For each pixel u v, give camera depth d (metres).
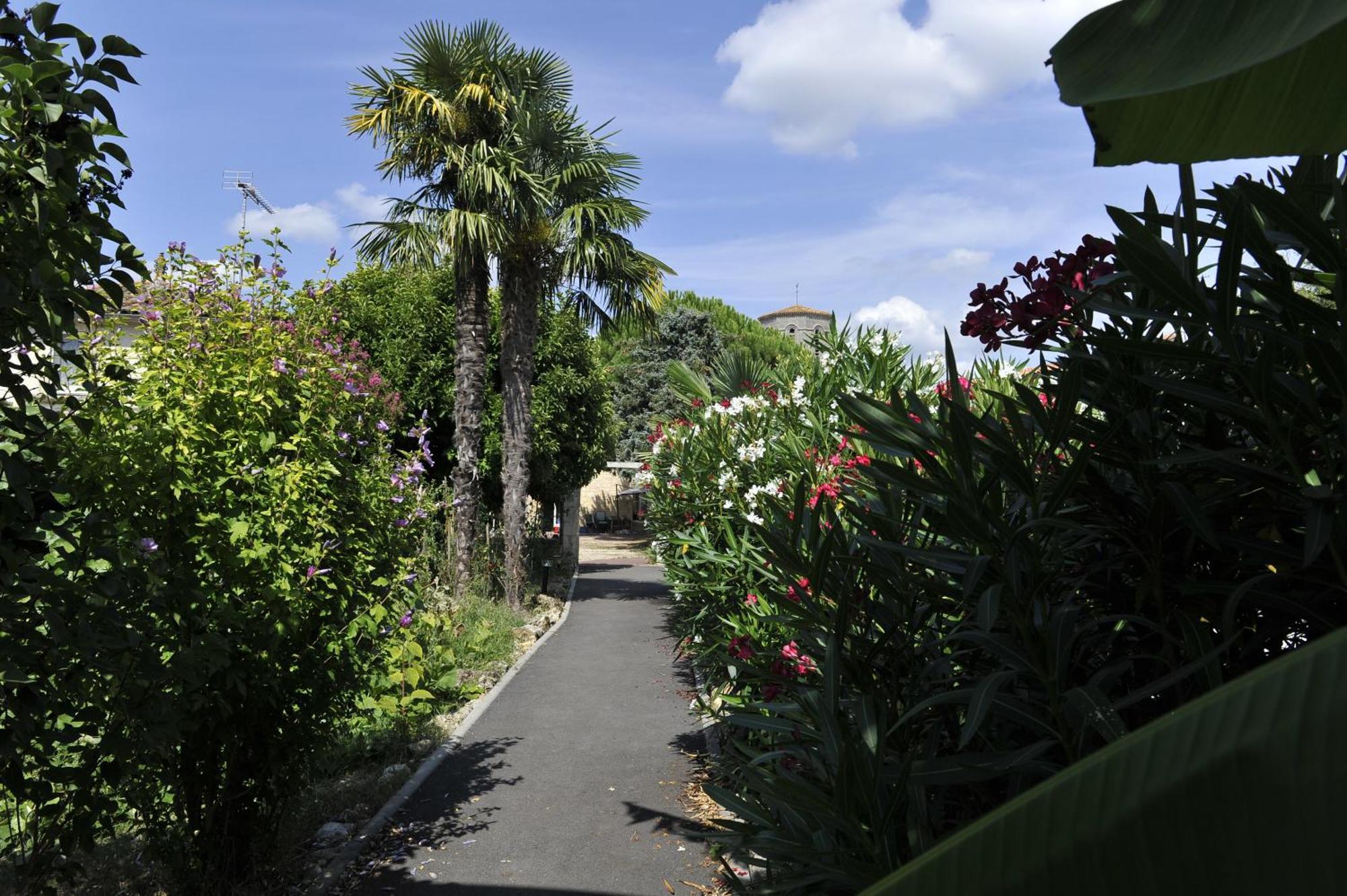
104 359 4.27
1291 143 0.95
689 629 8.04
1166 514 1.79
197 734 4.12
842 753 1.87
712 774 6.00
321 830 5.30
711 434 7.66
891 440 1.96
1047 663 1.75
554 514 29.98
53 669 2.81
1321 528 1.38
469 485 14.43
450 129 13.76
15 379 2.68
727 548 7.24
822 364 7.73
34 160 2.55
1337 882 0.48
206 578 4.07
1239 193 1.39
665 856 5.02
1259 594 1.61
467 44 14.13
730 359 10.18
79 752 3.39
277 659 4.46
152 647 3.39
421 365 18.00
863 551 2.43
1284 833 0.50
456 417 14.50
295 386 4.93
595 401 21.89
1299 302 1.39
